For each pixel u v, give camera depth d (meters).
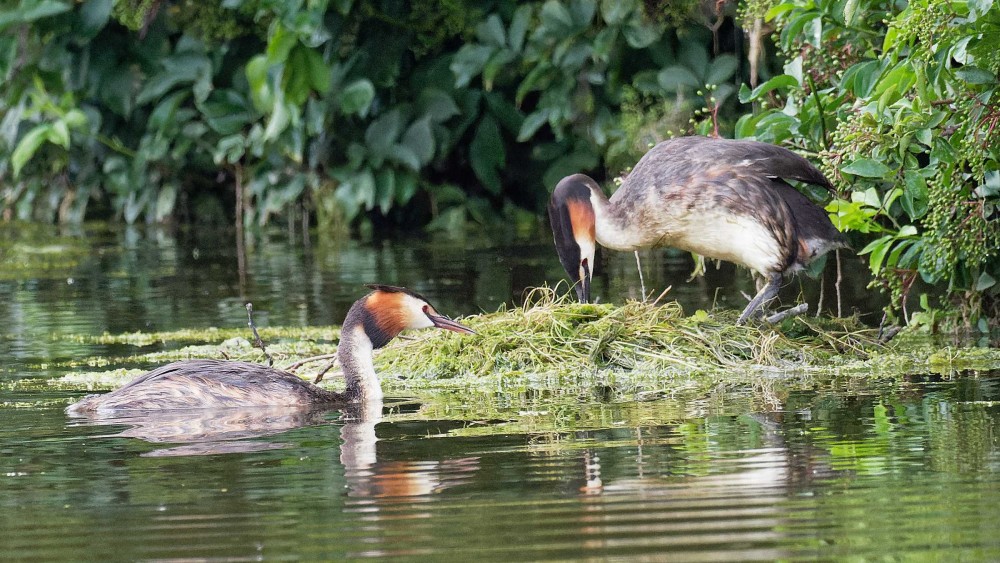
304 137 26.02
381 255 21.84
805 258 12.42
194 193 29.11
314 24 22.80
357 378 10.37
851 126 12.11
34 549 6.20
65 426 9.25
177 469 7.76
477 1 25.14
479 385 11.20
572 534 6.21
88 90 27.22
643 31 22.92
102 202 30.95
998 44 11.34
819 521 6.34
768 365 11.66
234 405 9.97
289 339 13.98
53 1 25.14
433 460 7.86
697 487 7.02
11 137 26.59
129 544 6.24
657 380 11.19
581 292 12.86
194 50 26.22
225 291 18.09
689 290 16.44
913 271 13.18
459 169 27.61
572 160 24.95
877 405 9.39
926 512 6.46
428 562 5.85
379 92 26.22
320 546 6.13
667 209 12.35
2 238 26.22
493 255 20.98
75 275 20.27
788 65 13.27
